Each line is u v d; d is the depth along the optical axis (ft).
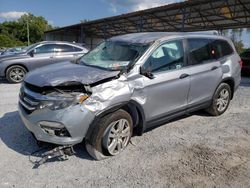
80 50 33.53
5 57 31.48
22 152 12.39
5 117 17.30
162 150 12.98
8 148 12.76
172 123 16.83
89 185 10.03
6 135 14.28
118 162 11.73
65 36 142.61
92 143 11.43
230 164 11.82
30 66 31.40
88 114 10.91
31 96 11.33
